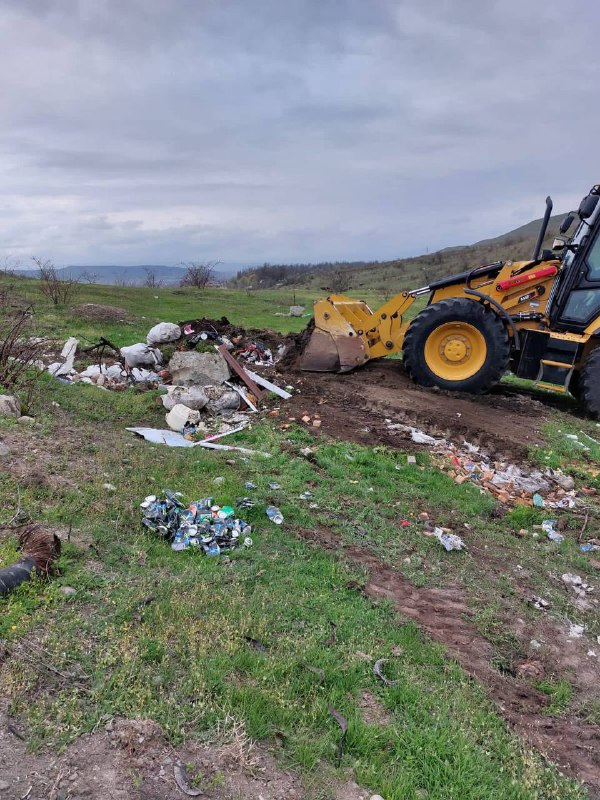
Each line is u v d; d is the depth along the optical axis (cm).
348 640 386
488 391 1030
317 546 508
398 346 1091
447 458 775
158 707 297
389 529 570
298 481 639
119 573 409
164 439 736
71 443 646
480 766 305
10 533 427
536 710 368
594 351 975
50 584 376
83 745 272
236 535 489
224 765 274
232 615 381
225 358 957
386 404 934
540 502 700
